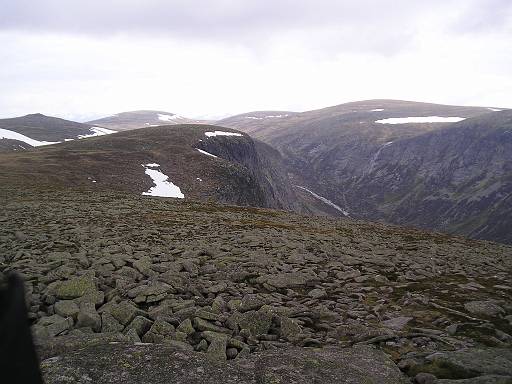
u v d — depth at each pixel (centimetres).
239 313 854
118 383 520
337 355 664
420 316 952
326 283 1247
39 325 768
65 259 1338
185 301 925
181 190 6512
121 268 1223
